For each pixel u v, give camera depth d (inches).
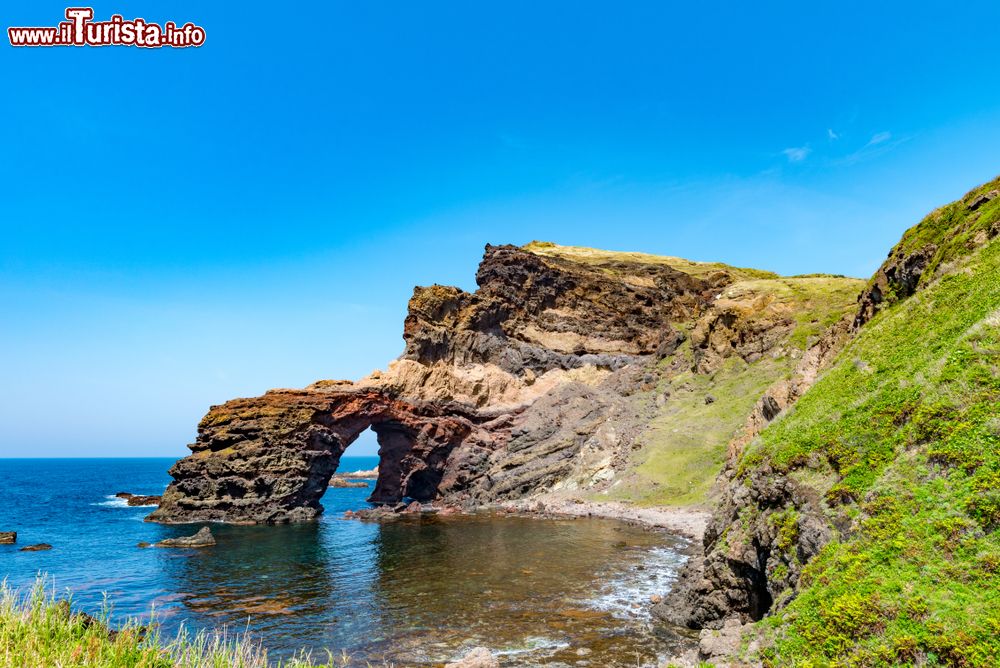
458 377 4197.8
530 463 3678.6
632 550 1903.3
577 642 1027.3
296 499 3149.6
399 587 1486.2
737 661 656.4
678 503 2603.3
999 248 1056.2
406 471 3909.9
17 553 2064.5
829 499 765.3
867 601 566.9
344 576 1640.0
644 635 1048.2
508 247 5300.2
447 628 1131.3
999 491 573.6
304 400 3420.3
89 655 430.0
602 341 4864.7
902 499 660.1
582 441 3659.0
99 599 1392.7
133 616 1235.2
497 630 1109.1
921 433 722.2
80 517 3230.8
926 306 1084.5
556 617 1184.8
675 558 1763.0
